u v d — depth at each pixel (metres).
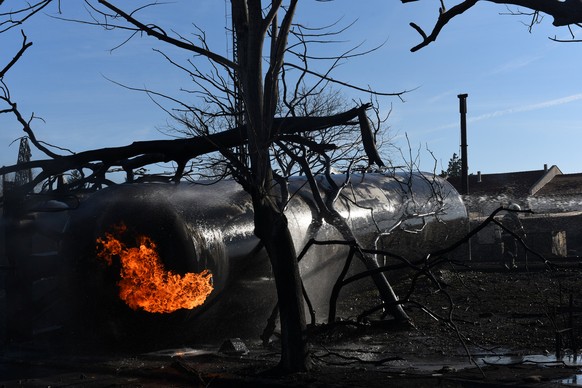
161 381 9.57
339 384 8.71
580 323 13.98
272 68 9.82
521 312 15.58
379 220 18.02
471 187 56.97
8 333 12.62
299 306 9.57
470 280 21.00
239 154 10.38
